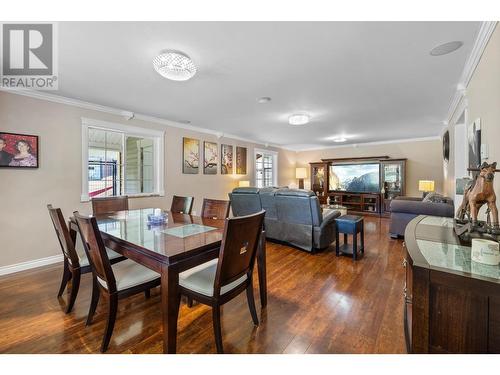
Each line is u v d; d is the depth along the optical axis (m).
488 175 1.32
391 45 1.93
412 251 1.16
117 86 2.77
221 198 5.61
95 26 1.67
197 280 1.58
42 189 2.99
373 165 6.84
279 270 2.85
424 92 2.98
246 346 1.57
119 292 1.57
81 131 3.32
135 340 1.63
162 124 4.39
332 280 2.57
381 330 1.73
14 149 2.76
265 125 4.83
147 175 4.28
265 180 7.27
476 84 2.23
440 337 0.95
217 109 3.71
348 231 3.23
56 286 2.44
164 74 2.13
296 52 2.03
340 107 3.59
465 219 1.55
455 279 0.92
